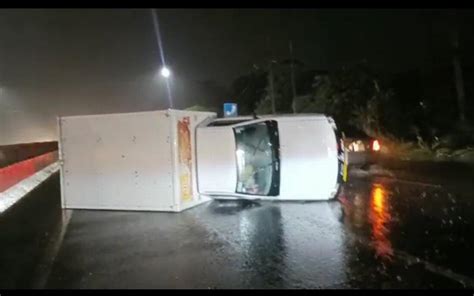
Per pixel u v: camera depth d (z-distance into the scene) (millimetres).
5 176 11406
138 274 5055
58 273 5168
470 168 14141
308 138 9445
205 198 9844
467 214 7797
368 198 9805
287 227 7270
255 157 9711
